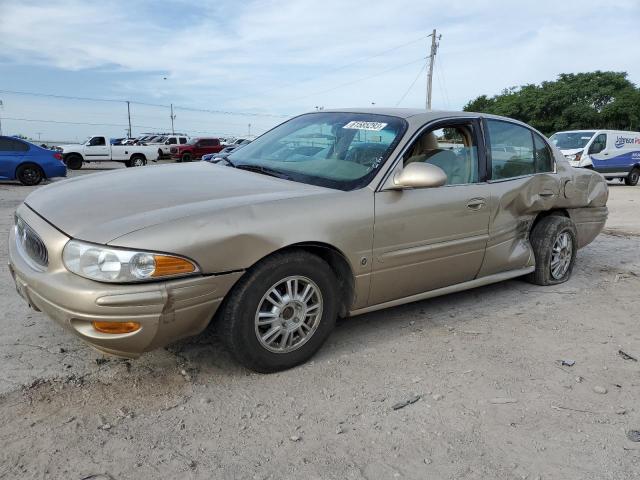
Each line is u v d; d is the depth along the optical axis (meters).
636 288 5.18
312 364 3.28
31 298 2.84
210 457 2.37
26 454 2.33
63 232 2.70
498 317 4.23
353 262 3.28
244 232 2.81
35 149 14.88
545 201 4.70
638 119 42.41
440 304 4.46
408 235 3.53
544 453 2.51
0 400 2.72
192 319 2.76
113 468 2.27
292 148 3.99
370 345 3.59
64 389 2.86
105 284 2.54
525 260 4.69
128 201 2.97
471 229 3.97
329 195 3.22
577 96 46.38
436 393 3.01
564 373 3.32
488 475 2.34
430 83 38.00
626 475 2.37
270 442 2.50
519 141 4.60
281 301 3.04
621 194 15.04
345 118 4.13
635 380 3.27
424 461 2.41
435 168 3.37
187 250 2.65
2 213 8.94
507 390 3.08
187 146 31.97
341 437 2.56
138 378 3.01
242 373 3.12
